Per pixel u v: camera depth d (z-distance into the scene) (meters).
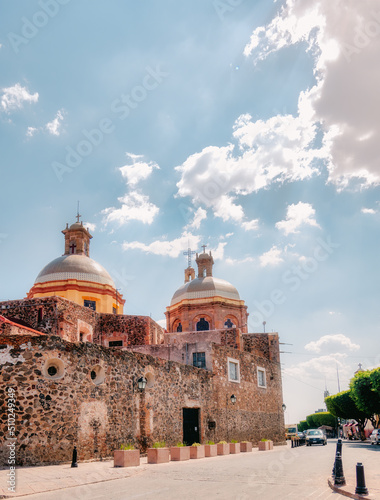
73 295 37.19
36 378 17.36
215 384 29.67
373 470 14.78
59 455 17.06
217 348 30.94
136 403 21.66
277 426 37.53
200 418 27.16
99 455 18.62
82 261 40.12
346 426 73.62
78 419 17.98
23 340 17.70
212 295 46.06
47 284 37.94
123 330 33.66
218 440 28.66
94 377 19.67
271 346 40.09
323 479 12.90
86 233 43.62
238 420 31.69
